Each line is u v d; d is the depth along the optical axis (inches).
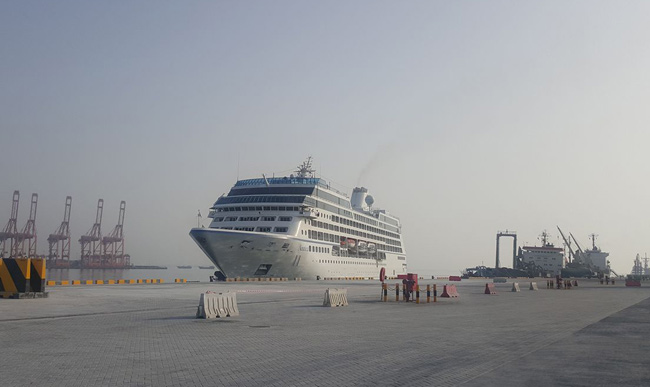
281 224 3270.2
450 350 560.1
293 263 3265.3
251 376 419.2
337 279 3814.0
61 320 845.8
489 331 749.9
